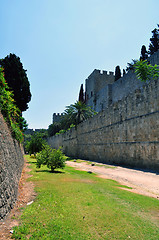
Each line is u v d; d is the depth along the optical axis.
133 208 7.37
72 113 47.41
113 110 29.45
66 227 5.23
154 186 12.15
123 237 5.01
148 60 37.22
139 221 6.14
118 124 27.53
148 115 20.53
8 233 4.63
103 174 17.69
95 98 67.75
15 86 28.05
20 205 6.88
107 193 9.37
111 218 6.13
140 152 21.58
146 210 7.32
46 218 5.72
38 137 33.81
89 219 5.91
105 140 31.97
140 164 21.39
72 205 7.02
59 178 12.82
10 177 7.48
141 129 21.72
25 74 30.38
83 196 8.30
